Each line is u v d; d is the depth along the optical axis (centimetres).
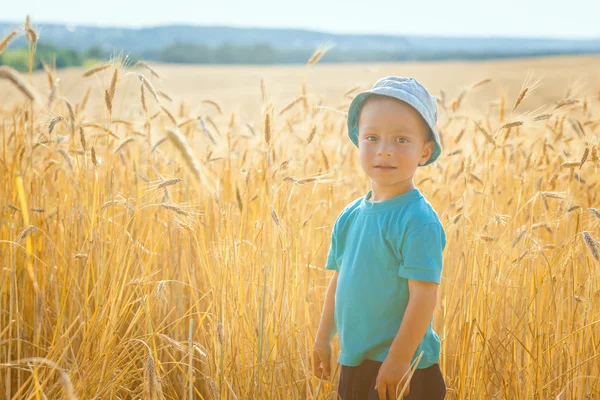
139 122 376
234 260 273
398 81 244
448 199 423
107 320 274
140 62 373
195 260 348
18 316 285
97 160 309
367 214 251
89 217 314
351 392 250
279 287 292
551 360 288
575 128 405
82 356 287
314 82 3044
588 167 447
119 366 294
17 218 340
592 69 3616
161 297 319
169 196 315
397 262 240
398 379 227
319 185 414
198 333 321
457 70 4325
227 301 271
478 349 285
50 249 340
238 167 415
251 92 2658
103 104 343
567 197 319
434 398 247
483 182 367
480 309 287
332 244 275
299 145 448
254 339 278
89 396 262
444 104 461
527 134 475
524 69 4144
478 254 296
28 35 315
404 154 236
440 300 347
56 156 400
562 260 309
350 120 266
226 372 268
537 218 367
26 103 373
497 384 310
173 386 322
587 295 289
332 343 334
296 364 307
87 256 296
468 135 495
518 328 304
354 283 248
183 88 3058
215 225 343
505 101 396
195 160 258
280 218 299
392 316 243
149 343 297
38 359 203
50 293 336
